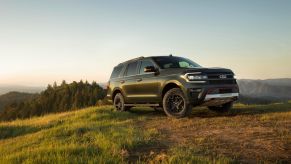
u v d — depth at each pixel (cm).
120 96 1209
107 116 1121
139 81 1088
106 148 590
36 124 1202
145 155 552
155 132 737
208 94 880
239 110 1089
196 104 902
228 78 921
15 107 15475
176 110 952
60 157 525
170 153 546
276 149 544
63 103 14312
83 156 541
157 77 1010
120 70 1238
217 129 735
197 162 481
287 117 838
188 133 719
